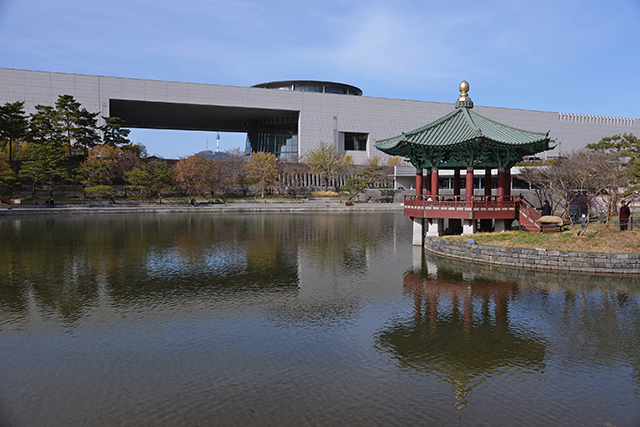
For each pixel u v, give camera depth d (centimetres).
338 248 3434
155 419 1032
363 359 1367
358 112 12638
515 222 4259
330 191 10594
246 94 11538
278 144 13000
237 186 9888
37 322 1691
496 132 3250
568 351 1427
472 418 1048
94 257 3011
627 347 1455
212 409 1077
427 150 3225
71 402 1108
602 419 1044
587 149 7994
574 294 2058
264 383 1209
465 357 1384
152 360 1352
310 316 1769
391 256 3075
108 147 8706
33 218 5925
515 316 1762
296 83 12988
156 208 7162
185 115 12756
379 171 10625
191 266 2723
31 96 9812
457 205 3147
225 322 1697
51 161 7338
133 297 2033
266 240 3872
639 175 5478
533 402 1120
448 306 1898
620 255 2420
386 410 1080
